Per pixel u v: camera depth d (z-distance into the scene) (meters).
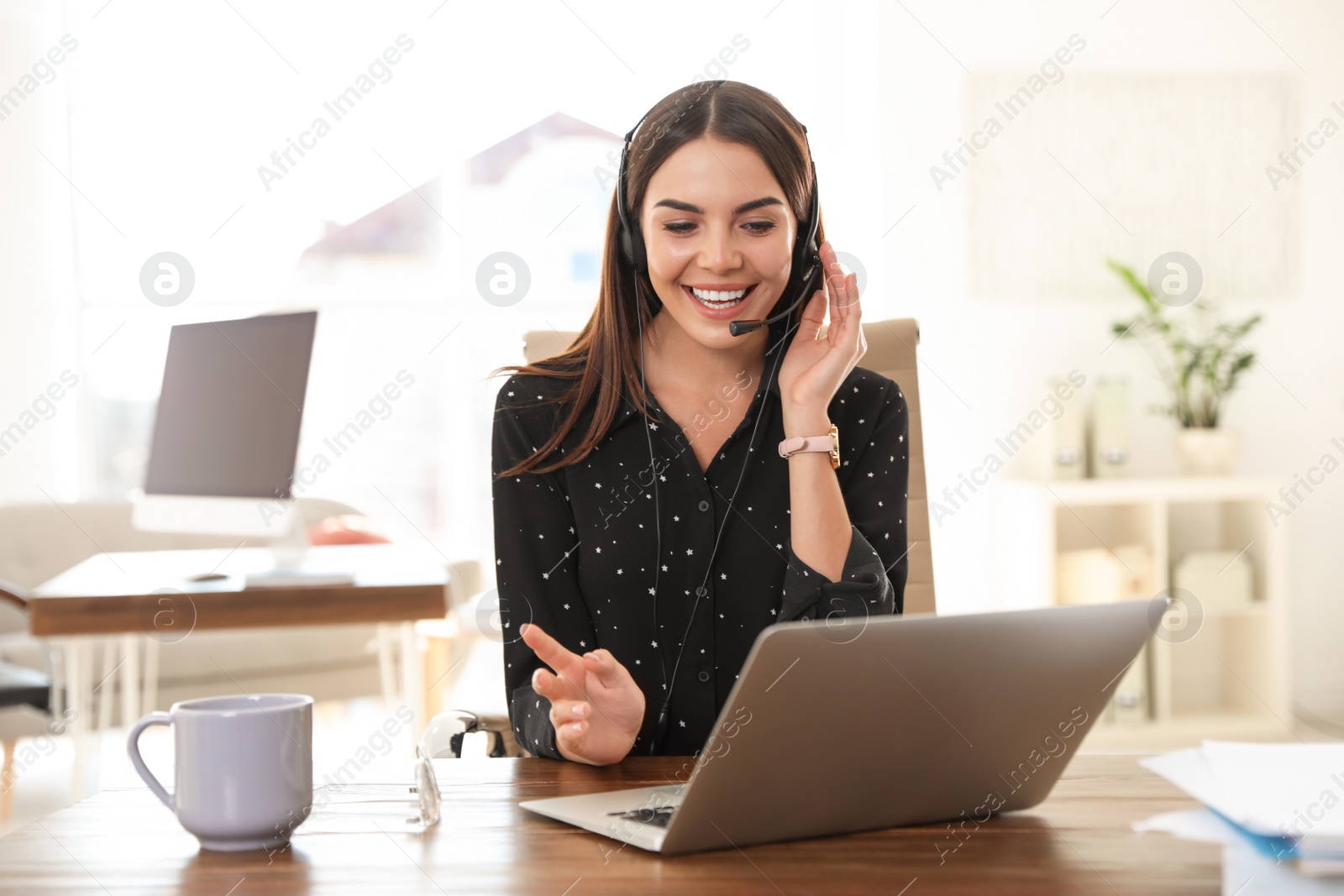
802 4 3.78
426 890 0.56
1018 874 0.59
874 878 0.58
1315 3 3.71
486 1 3.89
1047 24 3.66
